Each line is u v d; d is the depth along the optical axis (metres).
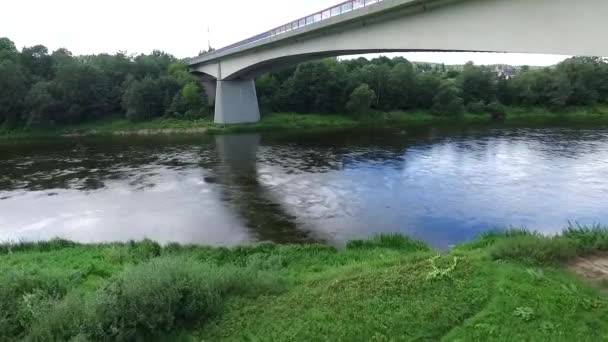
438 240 15.45
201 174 28.14
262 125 53.81
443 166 27.91
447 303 7.59
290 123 55.72
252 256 12.48
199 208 20.53
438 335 6.84
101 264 11.97
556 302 7.41
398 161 30.06
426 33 17.98
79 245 14.92
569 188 21.55
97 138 49.44
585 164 26.66
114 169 30.39
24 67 59.06
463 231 16.33
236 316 7.75
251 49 40.19
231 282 8.78
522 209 18.66
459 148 34.34
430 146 35.91
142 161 33.38
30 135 51.66
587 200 19.56
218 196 22.58
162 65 71.69
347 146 37.72
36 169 30.70
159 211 20.28
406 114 62.91
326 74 60.81
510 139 38.25
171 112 58.09
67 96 54.53
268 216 18.94
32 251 14.26
